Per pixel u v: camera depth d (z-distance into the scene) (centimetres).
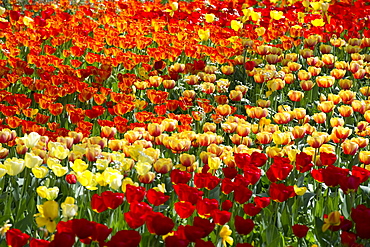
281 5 1288
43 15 1008
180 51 851
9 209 423
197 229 301
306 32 1001
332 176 409
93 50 876
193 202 367
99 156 456
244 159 452
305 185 534
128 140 515
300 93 703
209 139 521
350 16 1088
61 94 687
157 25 999
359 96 874
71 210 342
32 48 805
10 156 538
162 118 612
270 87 751
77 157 466
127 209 427
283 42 938
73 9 1176
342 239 346
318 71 815
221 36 973
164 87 794
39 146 475
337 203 462
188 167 474
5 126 567
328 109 639
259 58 970
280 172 424
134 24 993
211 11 1128
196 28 1027
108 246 290
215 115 652
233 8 1175
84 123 574
